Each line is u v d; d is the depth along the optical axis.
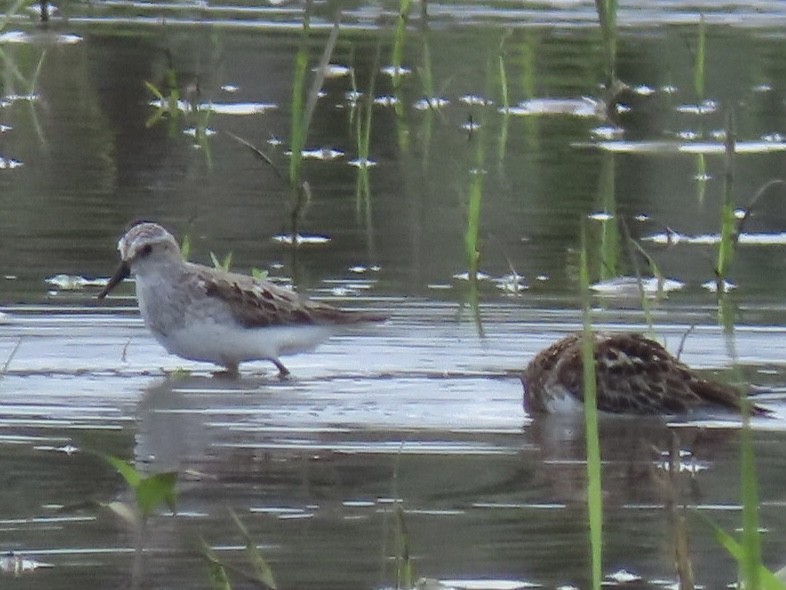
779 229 16.41
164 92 20.72
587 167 18.30
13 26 23.88
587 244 15.68
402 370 13.00
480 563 8.95
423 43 21.31
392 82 21.09
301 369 13.11
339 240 15.73
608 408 12.02
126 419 11.56
